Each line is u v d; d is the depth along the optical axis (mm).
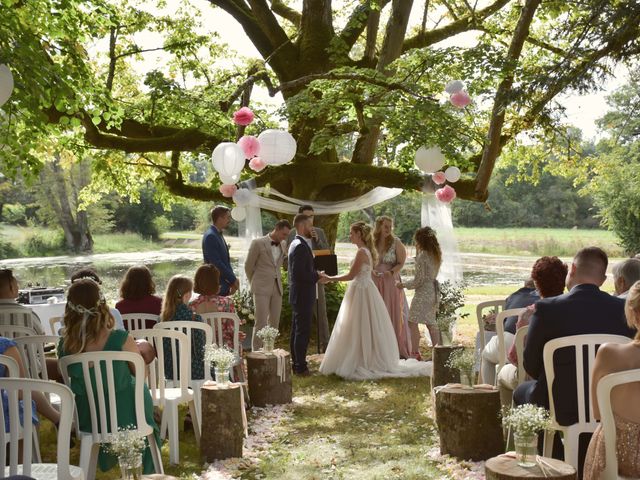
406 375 8047
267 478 4844
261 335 7051
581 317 3949
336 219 12953
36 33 7711
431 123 9039
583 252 4113
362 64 12398
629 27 8398
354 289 8156
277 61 12750
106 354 4305
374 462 5125
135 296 6195
